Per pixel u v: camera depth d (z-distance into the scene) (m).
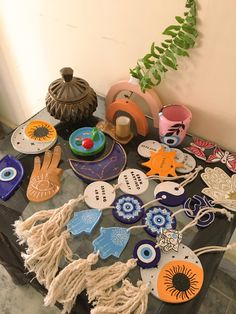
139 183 0.75
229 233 0.68
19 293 1.16
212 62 0.72
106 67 0.90
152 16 0.72
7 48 1.11
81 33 0.86
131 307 0.56
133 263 0.61
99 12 0.79
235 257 1.16
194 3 0.64
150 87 0.79
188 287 0.59
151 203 0.71
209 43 0.69
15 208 0.70
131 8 0.73
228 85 0.73
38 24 0.93
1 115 1.56
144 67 0.80
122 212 0.69
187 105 0.83
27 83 1.21
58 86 0.82
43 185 0.73
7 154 0.80
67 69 0.79
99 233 0.66
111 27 0.80
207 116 0.82
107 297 0.57
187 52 0.72
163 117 0.78
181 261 0.62
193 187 0.74
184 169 0.77
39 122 0.87
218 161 0.79
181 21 0.67
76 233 0.66
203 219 0.69
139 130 0.85
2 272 1.20
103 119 0.91
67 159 0.80
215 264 0.63
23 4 0.91
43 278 0.61
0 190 0.73
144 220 0.68
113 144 0.83
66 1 0.82
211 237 0.66
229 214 0.69
